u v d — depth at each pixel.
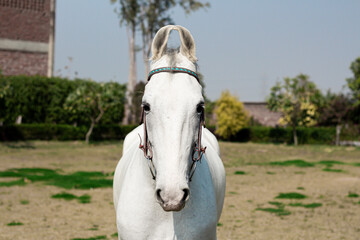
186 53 1.88
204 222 1.96
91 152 16.78
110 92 22.16
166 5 31.41
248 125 31.67
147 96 1.72
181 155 1.61
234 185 8.82
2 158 13.50
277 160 14.71
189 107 1.67
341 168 12.27
